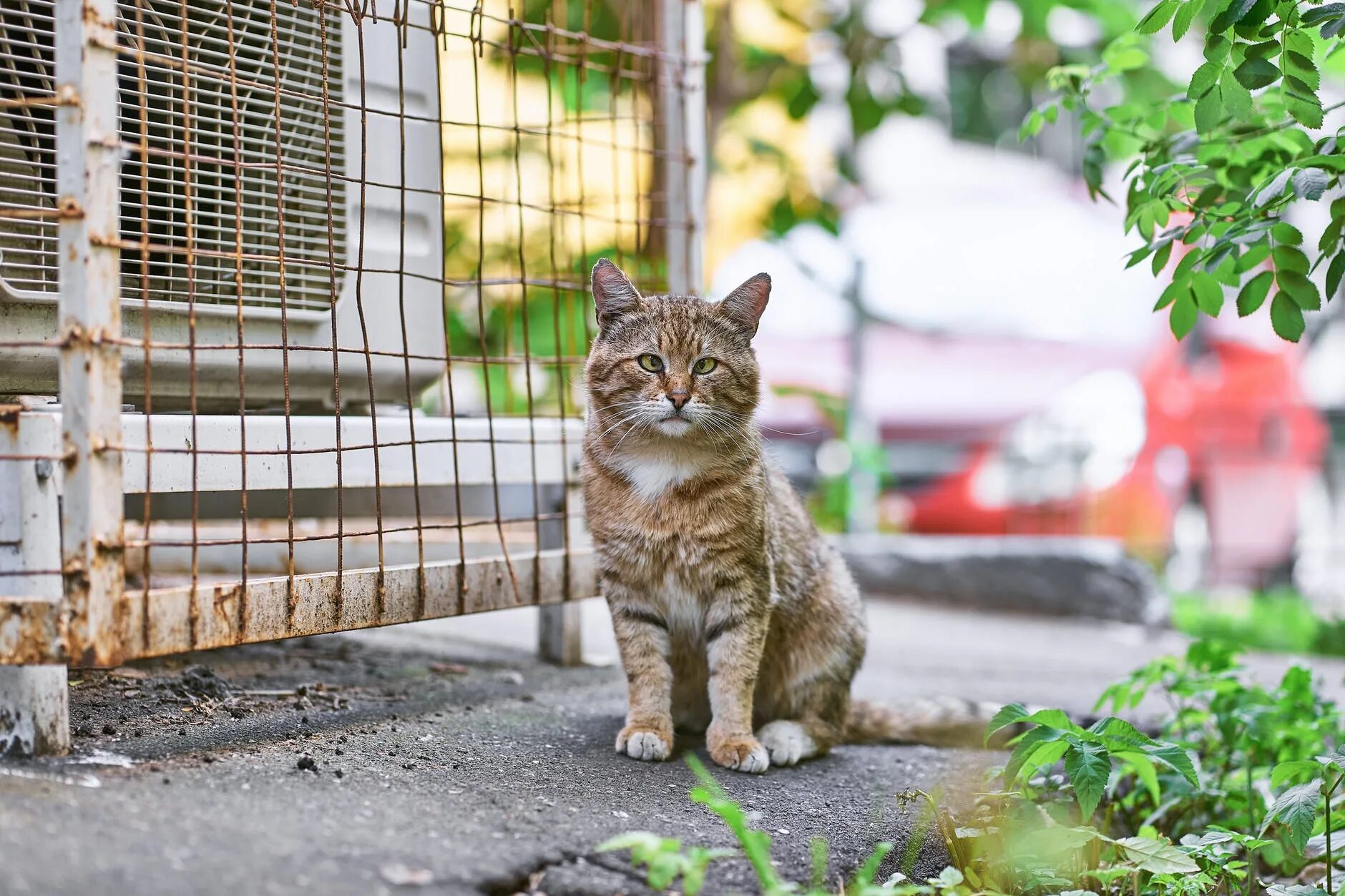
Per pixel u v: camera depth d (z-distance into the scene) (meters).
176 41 1.12
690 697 1.28
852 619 1.31
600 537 1.23
